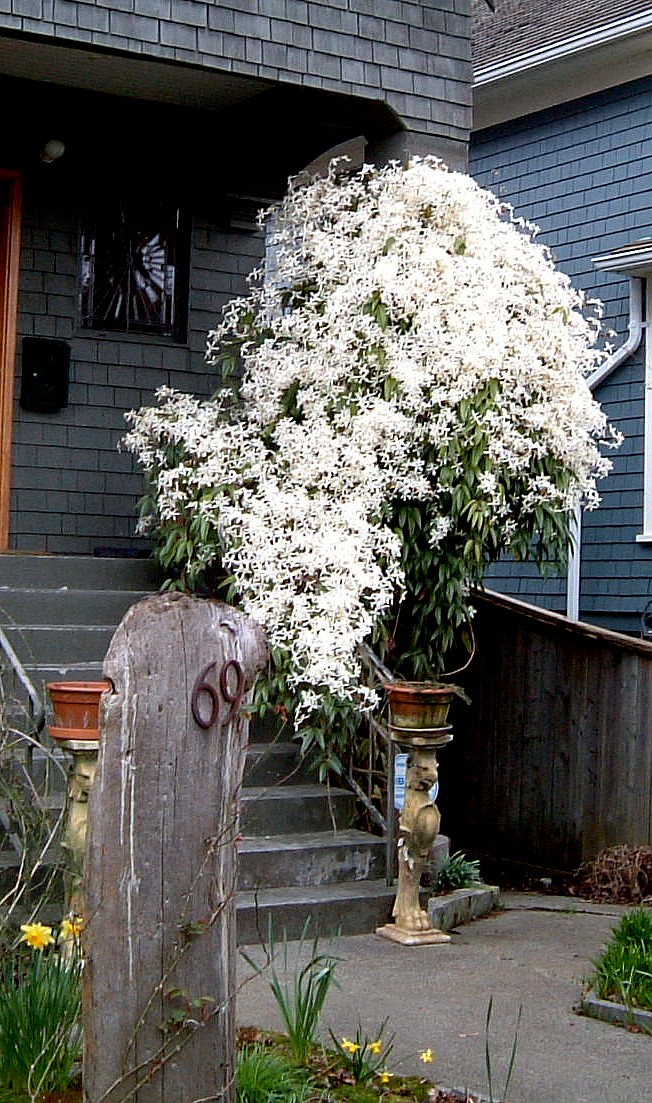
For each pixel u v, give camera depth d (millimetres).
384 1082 3814
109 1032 2916
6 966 3934
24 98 8344
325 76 7289
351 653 6188
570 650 8281
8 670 6203
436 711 5582
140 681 2936
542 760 8430
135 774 2928
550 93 12148
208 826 2980
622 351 11031
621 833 7863
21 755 5766
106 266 8766
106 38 6688
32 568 7566
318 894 5809
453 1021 4543
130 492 8766
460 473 6617
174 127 8867
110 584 7773
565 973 5266
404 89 7562
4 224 8406
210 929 2969
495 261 7168
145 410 7738
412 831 5629
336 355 6875
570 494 7031
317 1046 4145
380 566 6629
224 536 6738
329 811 6426
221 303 9156
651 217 11148
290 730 6898
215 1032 2982
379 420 6520
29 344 8430
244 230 9242
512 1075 4020
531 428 6836
